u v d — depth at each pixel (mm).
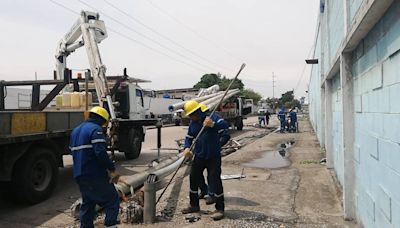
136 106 13016
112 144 10594
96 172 4465
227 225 5141
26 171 6453
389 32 3357
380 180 3852
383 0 3178
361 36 4500
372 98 4145
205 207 6062
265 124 32938
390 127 3418
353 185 5391
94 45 11047
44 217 5926
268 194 6863
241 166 10227
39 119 6875
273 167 10023
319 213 5703
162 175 7953
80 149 4465
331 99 9805
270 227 5059
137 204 5637
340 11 6133
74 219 5801
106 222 4566
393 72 3262
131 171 10070
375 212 4102
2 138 5793
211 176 5520
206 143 5496
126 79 11789
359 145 4992
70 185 8320
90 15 11555
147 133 24547
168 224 5246
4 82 8977
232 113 25656
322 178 8328
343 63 5543
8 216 5984
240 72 5789
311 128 27703
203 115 5738
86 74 10000
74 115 8195
